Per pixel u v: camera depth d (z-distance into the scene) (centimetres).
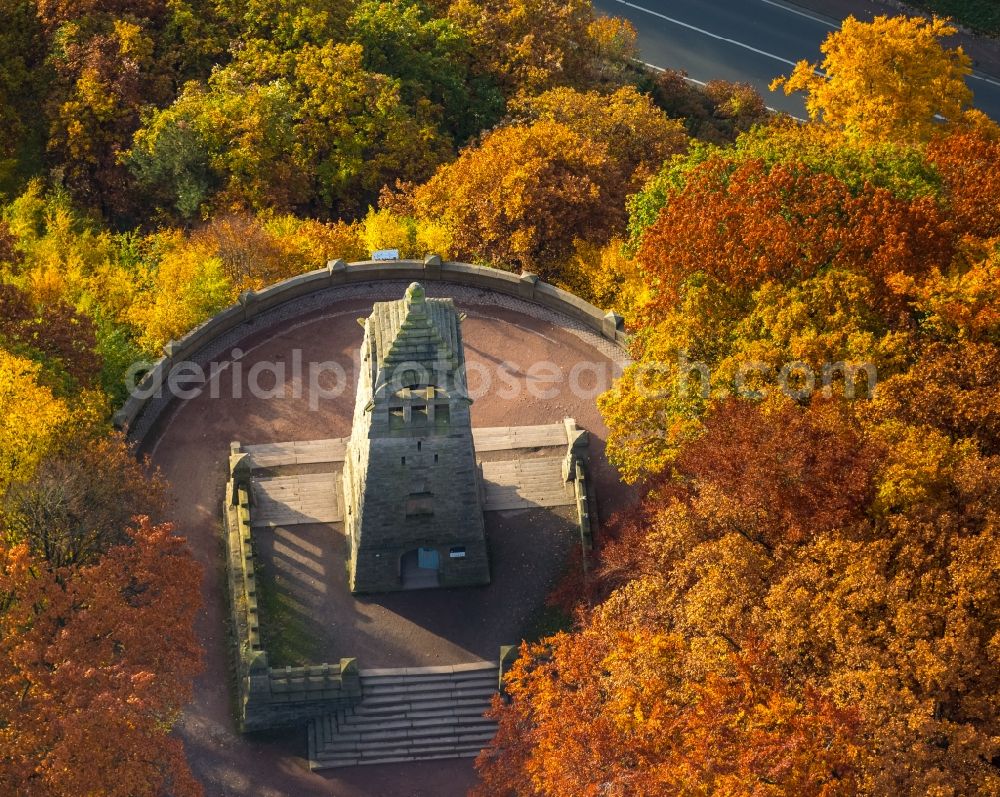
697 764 19575
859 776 19700
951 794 19150
